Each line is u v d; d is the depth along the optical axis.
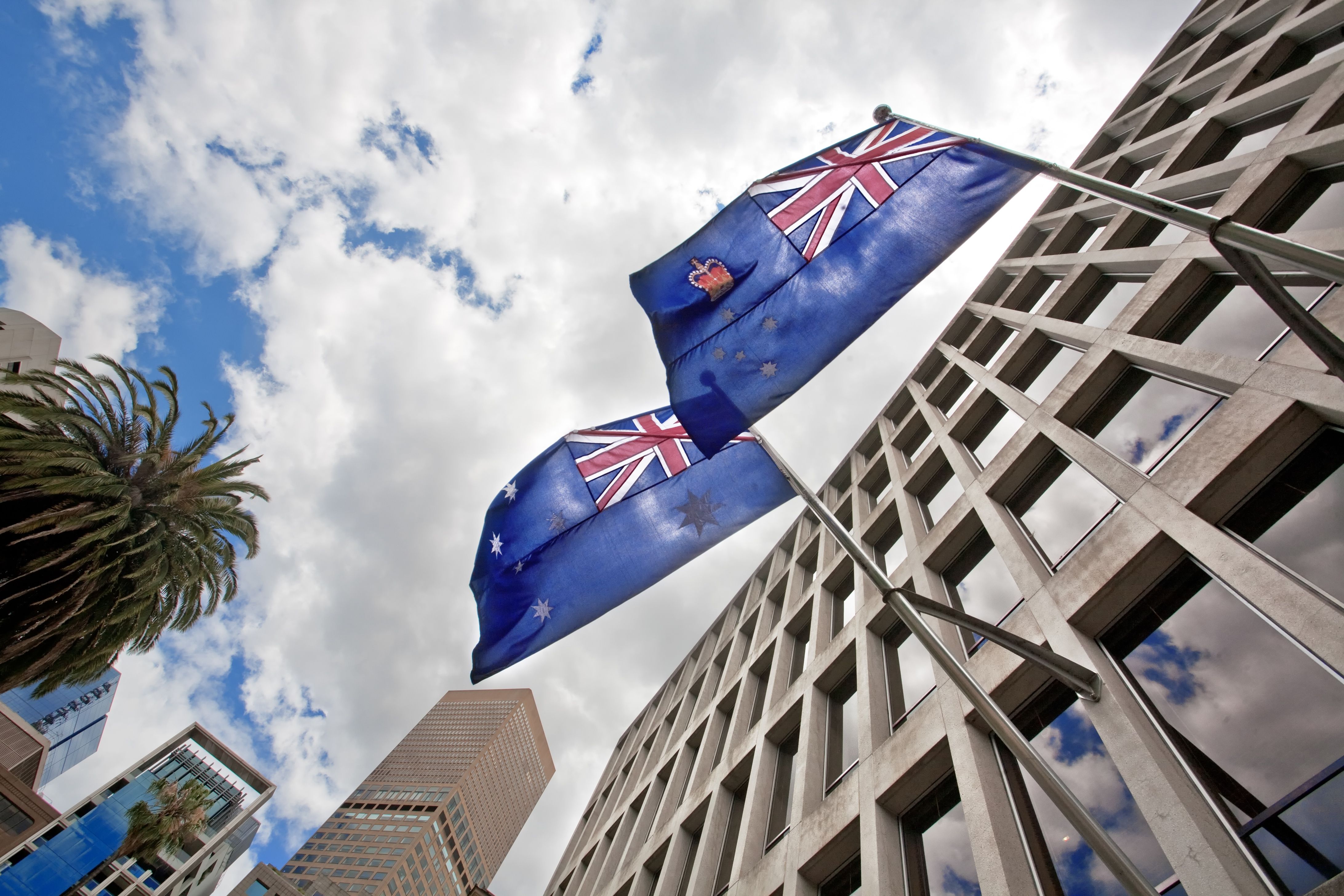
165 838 46.22
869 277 7.64
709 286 8.36
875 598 16.45
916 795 11.20
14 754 79.19
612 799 32.66
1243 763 6.98
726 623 33.12
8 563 16.50
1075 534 11.50
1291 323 4.17
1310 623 6.96
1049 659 6.32
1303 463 8.23
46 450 16.42
